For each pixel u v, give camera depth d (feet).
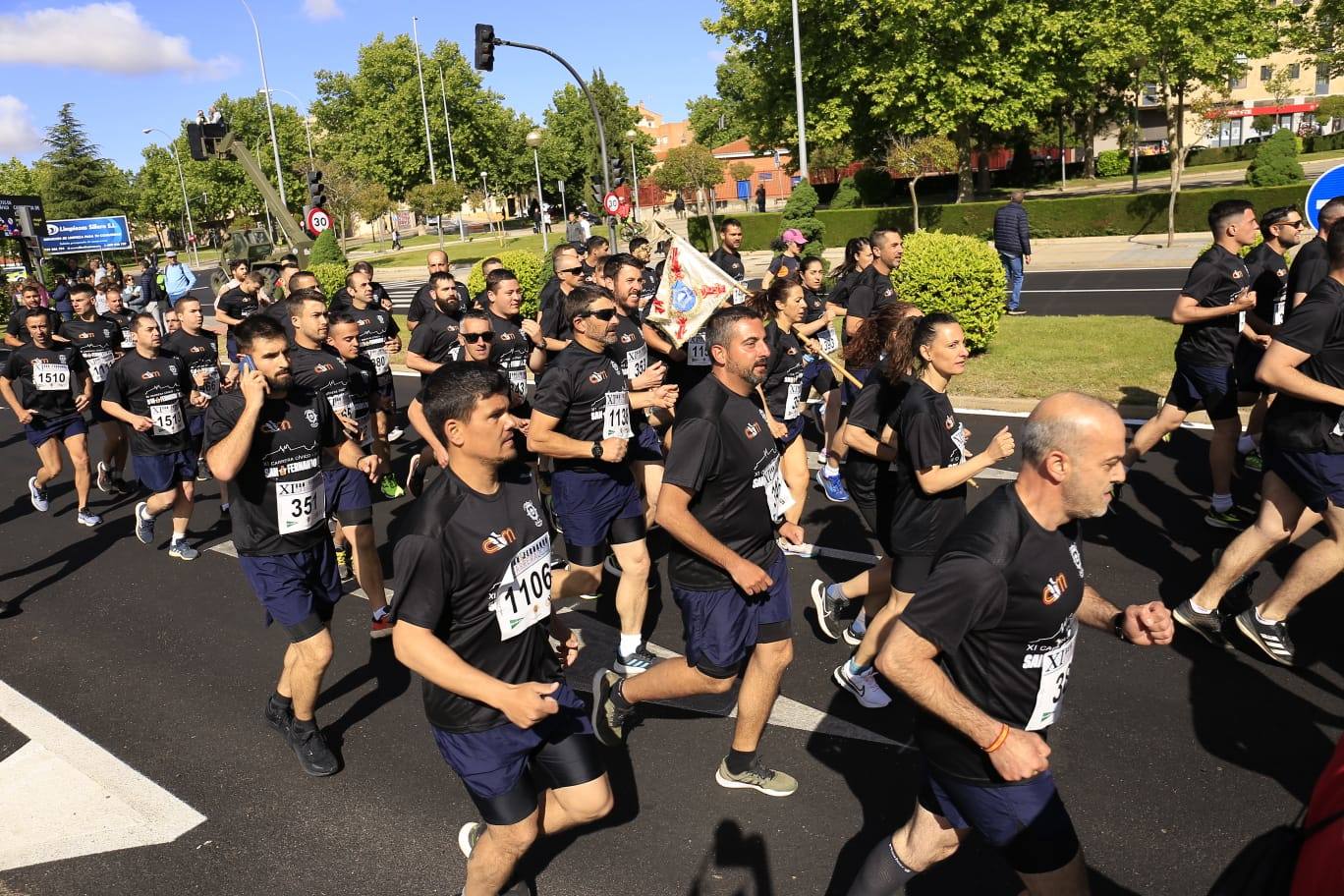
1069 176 170.30
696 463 11.51
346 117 245.45
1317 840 5.78
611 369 16.72
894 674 7.75
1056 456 7.52
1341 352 13.32
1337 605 16.56
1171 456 25.04
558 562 20.66
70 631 19.93
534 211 218.18
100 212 235.20
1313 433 13.64
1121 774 12.53
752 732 12.52
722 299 18.40
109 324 32.32
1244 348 19.16
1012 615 7.79
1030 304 55.83
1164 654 15.47
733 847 11.75
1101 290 59.06
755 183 221.25
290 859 12.16
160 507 23.59
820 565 20.61
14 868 12.23
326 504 15.83
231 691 16.85
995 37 97.30
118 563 24.06
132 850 12.51
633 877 11.34
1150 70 89.10
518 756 9.62
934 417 12.95
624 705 13.35
